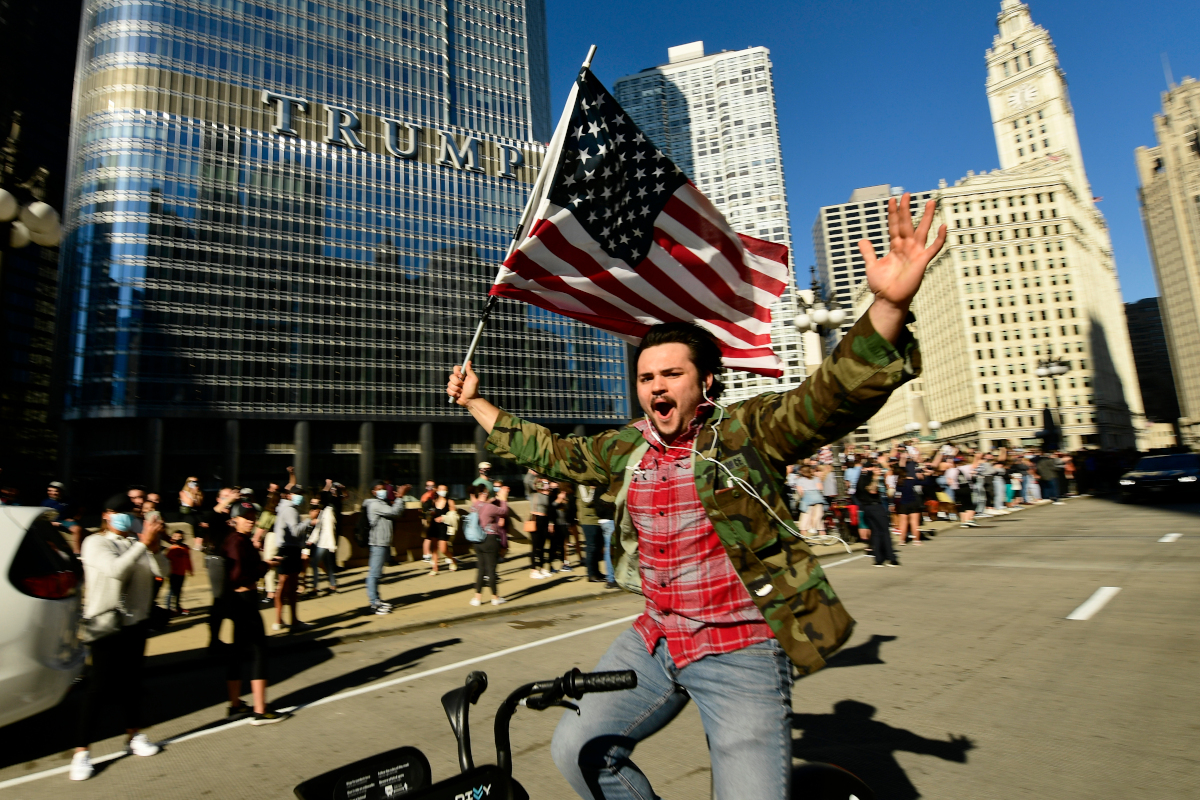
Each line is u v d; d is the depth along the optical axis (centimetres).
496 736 179
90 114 6906
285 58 7831
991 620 698
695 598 188
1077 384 10631
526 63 10000
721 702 179
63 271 6856
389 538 983
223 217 7138
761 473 182
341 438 7662
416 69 8788
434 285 8431
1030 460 2505
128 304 6544
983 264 11069
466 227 8775
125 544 477
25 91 9262
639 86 17088
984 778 352
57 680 452
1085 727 408
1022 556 1125
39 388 9731
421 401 8081
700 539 189
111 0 7038
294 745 470
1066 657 553
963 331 10975
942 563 1112
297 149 7725
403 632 855
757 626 185
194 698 605
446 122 8912
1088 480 2794
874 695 486
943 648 601
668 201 377
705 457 189
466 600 1059
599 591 1090
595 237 364
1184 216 16112
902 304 154
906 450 1762
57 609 461
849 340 162
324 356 7550
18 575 444
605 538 1205
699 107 16875
